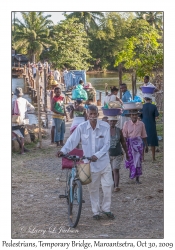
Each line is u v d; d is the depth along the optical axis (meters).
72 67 58.62
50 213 8.24
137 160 10.02
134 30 58.06
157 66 19.64
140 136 10.15
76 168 7.56
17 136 13.68
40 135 14.37
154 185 10.01
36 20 63.94
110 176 7.70
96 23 63.66
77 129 7.55
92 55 64.00
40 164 12.26
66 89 33.53
